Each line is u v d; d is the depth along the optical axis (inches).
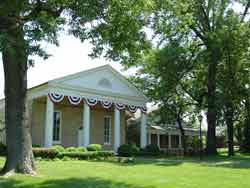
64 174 564.4
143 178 535.8
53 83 1006.4
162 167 742.5
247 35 1171.9
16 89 526.3
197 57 1253.1
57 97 1017.5
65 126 1208.8
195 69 1333.7
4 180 466.0
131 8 520.1
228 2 1220.5
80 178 511.8
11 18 454.6
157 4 606.2
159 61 1209.4
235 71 1239.5
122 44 547.8
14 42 421.7
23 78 530.0
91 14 487.8
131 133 1649.9
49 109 1001.5
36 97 1050.1
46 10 514.6
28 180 470.0
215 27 1212.5
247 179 557.0
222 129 2297.0
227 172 662.5
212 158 1104.8
